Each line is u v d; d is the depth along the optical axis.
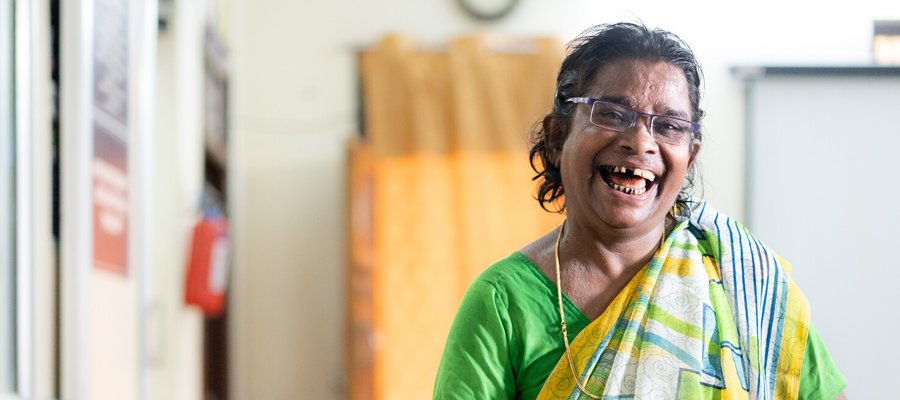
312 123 6.04
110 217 3.16
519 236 5.87
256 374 6.07
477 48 5.93
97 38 2.99
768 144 5.15
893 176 5.03
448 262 5.86
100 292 3.06
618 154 1.48
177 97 4.39
